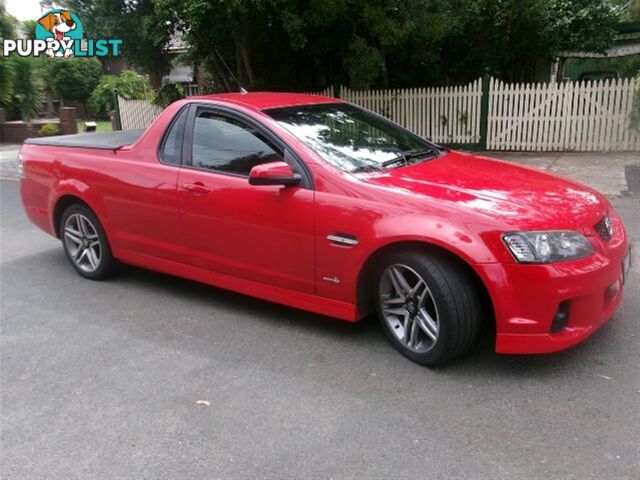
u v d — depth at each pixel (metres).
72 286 5.49
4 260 6.42
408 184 3.71
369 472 2.74
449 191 3.60
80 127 23.19
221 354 3.99
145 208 4.81
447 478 2.67
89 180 5.19
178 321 4.57
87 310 4.89
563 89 11.29
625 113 10.92
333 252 3.78
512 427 3.01
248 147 4.24
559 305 3.24
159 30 10.86
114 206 5.05
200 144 4.52
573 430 2.96
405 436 2.99
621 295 3.73
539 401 3.22
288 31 10.38
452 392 3.36
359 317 3.89
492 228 3.25
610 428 2.96
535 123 11.69
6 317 4.82
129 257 5.14
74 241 5.62
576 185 4.02
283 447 2.96
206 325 4.47
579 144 11.45
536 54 14.33
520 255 3.20
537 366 3.57
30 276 5.84
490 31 13.55
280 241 4.02
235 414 3.27
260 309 4.71
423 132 12.66
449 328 3.41
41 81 21.11
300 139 4.05
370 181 3.75
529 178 4.01
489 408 3.18
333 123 4.49
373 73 11.48
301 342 4.09
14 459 2.99
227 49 12.72
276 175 3.77
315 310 4.04
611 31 13.70
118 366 3.90
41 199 5.71
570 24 13.34
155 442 3.06
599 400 3.20
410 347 3.69
